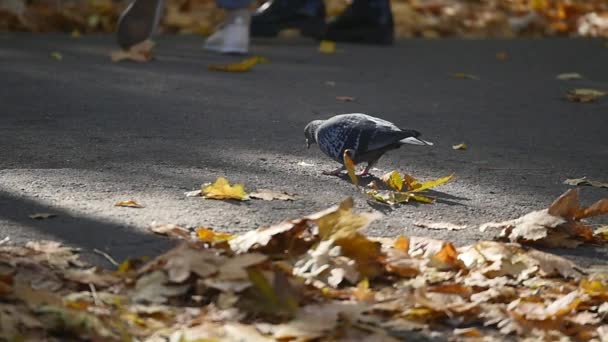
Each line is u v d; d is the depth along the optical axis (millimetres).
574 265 7910
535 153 12023
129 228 8312
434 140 12477
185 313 6609
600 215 9508
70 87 14875
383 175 10508
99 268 7281
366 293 6996
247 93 15156
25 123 12258
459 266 7777
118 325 6324
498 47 22219
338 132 9898
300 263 7402
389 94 15773
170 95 14633
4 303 6480
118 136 11758
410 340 6492
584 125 13977
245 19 19266
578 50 22156
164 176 10039
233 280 6812
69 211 8711
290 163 10836
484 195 10016
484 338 6570
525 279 7656
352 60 19297
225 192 9297
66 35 21172
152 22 17859
